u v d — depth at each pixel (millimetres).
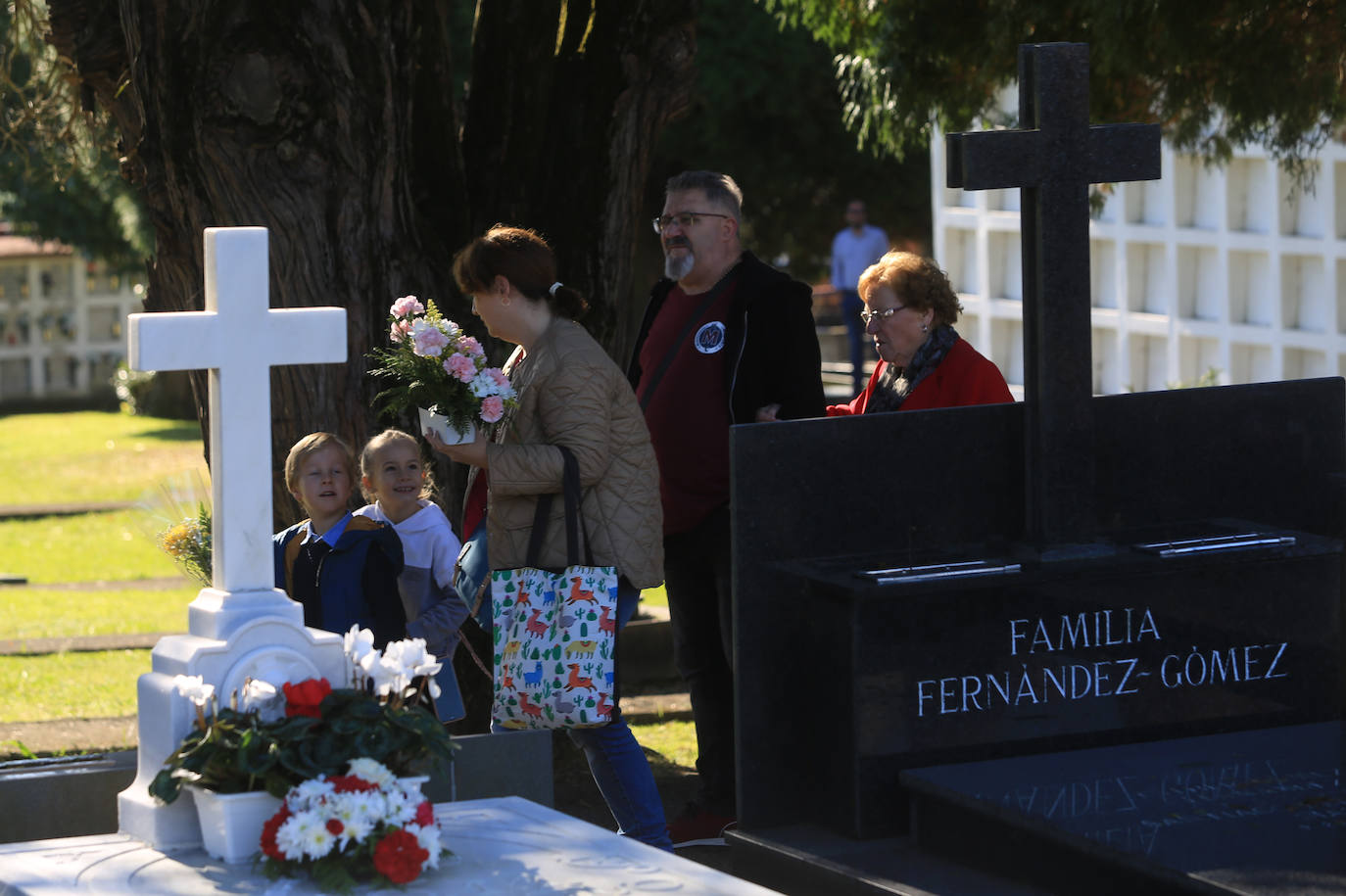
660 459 6176
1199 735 5320
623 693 9211
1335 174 11109
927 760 4961
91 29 7070
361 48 6441
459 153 7230
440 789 4754
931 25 8211
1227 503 5551
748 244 27812
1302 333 11461
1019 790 4668
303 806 3727
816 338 6176
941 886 4520
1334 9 7363
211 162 6387
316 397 6637
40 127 8992
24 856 3912
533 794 4949
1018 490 5285
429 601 5801
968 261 13922
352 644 4062
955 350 5887
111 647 10984
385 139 6551
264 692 3949
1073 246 5188
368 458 5762
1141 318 12711
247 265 4133
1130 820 4414
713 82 23016
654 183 25188
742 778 5012
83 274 38750
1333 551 5426
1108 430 5367
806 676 5059
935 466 5172
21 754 7707
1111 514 5398
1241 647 5375
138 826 4043
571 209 7383
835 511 5055
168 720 4004
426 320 5117
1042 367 5176
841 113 24484
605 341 7484
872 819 4902
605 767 5359
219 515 4133
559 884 3740
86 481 21844
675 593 6340
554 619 5031
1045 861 4469
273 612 4125
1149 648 5238
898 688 4902
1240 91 7617
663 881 3771
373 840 3719
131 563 15633
